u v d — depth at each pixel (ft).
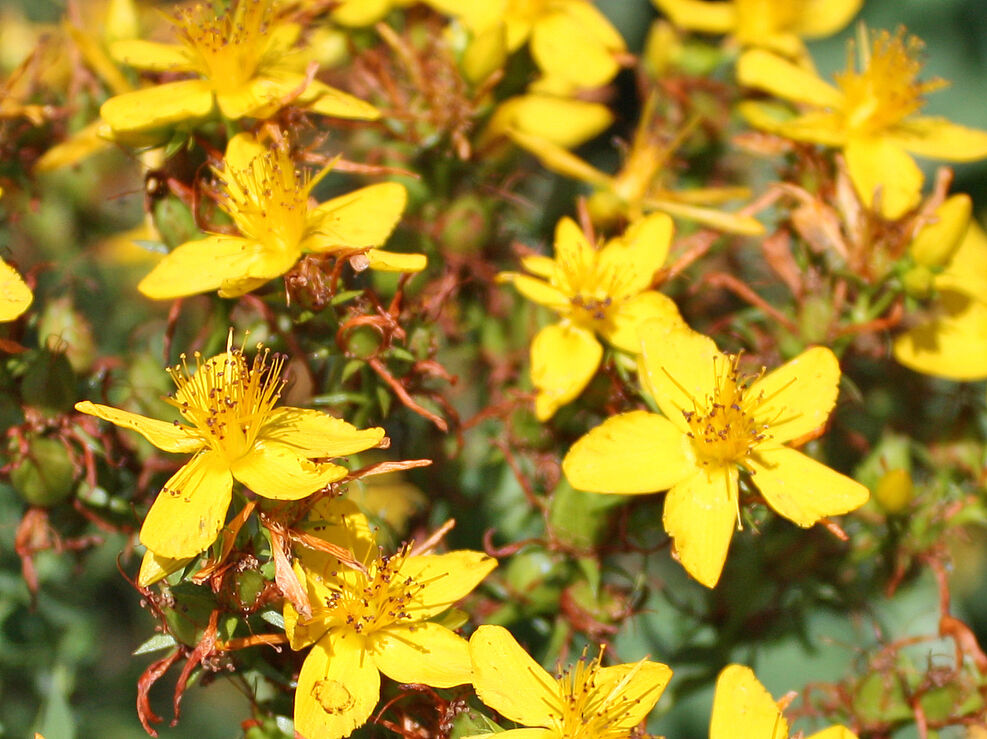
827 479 0.74
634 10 1.03
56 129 0.84
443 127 0.82
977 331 0.82
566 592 0.78
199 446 0.72
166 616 0.72
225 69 0.78
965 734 0.82
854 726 0.80
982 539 0.95
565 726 0.71
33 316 0.79
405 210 0.82
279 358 0.77
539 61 0.85
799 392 0.76
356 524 0.73
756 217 0.88
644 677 0.72
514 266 0.84
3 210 0.85
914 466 0.83
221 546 0.71
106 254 0.89
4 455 0.78
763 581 0.81
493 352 0.84
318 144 0.79
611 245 0.79
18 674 0.87
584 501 0.77
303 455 0.72
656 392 0.75
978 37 1.04
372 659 0.72
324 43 0.85
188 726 0.93
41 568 0.84
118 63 0.83
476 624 0.78
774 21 0.88
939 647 0.87
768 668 0.85
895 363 0.84
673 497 0.74
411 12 0.87
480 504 0.82
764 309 0.81
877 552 0.81
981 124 1.02
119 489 0.79
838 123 0.83
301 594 0.71
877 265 0.79
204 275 0.76
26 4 0.97
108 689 0.90
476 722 0.71
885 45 0.86
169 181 0.77
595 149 0.98
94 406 0.72
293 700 0.73
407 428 0.81
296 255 0.75
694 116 0.87
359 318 0.76
